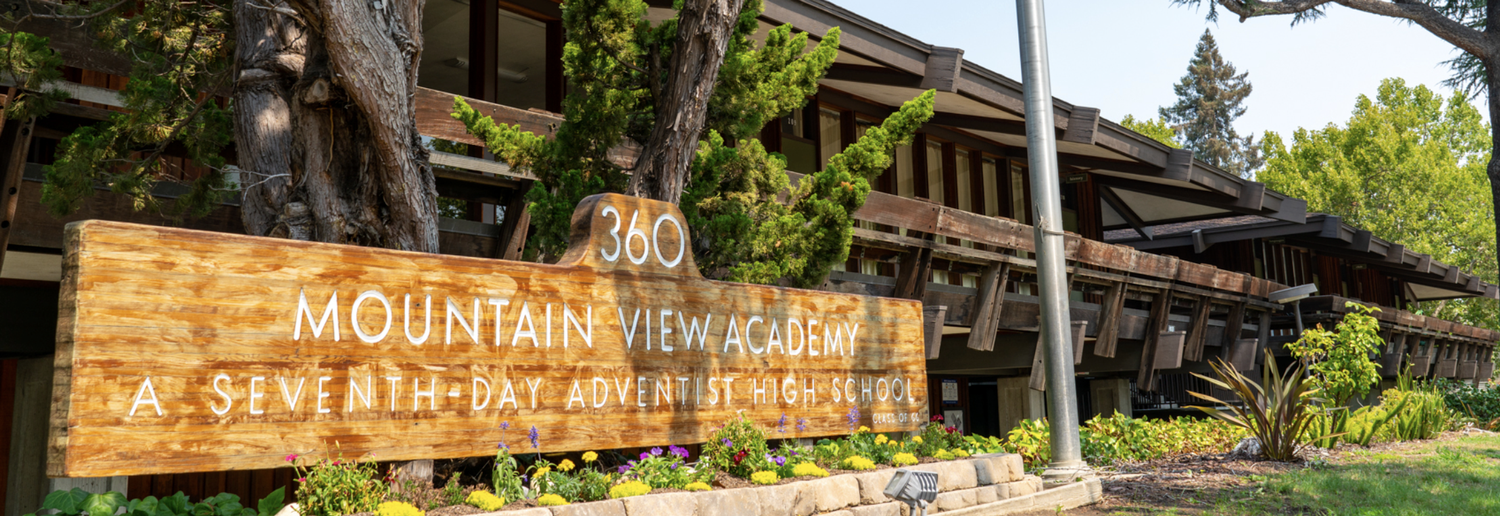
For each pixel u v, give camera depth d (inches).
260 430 165.0
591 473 201.9
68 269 152.5
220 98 289.9
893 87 477.4
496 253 297.4
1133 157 542.0
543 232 240.8
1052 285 313.0
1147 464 382.9
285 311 171.2
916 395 297.6
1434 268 925.2
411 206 205.5
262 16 206.4
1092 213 700.0
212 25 235.0
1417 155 1459.2
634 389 220.8
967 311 424.2
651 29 266.2
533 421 201.2
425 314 188.7
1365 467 374.0
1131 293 544.1
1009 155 639.1
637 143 276.4
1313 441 443.5
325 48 196.2
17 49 199.5
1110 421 433.4
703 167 262.1
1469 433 588.1
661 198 245.4
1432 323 843.4
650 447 244.2
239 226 258.7
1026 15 326.3
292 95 199.0
